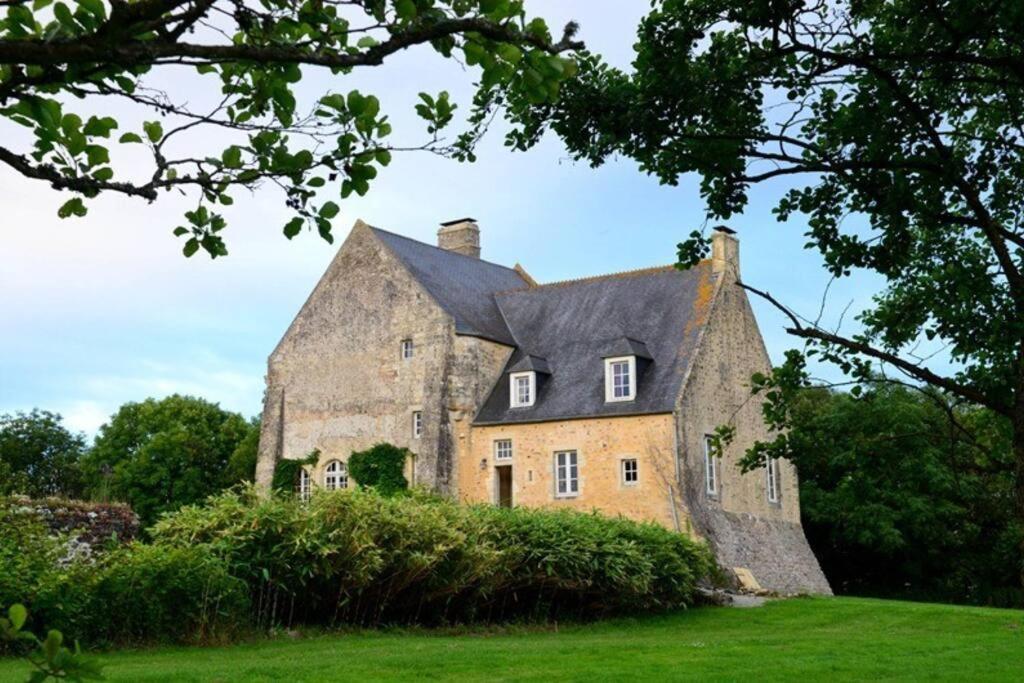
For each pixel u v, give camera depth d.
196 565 17.61
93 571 16.41
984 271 10.38
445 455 40.25
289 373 44.84
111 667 14.05
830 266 11.06
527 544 23.83
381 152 4.79
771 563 39.31
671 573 27.03
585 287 44.06
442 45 4.55
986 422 12.78
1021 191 11.09
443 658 15.62
